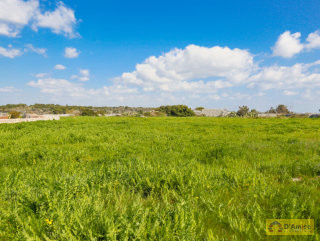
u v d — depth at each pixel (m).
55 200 2.91
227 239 2.48
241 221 2.71
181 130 14.16
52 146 8.32
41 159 6.34
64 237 2.29
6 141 9.01
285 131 13.07
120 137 10.12
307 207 3.12
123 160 5.90
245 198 3.52
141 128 14.68
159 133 12.18
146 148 7.91
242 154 6.74
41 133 11.05
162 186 3.81
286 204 3.22
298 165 5.22
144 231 2.42
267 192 3.62
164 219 2.60
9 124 14.91
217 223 2.81
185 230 2.41
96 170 4.53
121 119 22.98
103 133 11.47
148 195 3.55
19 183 3.81
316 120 21.97
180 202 3.09
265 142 8.95
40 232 2.40
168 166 5.06
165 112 86.06
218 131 13.37
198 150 7.50
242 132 12.90
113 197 3.50
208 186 3.79
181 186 3.75
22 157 6.39
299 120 22.39
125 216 2.57
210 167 5.26
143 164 4.85
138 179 4.02
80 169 4.95
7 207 2.90
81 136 10.17
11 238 2.33
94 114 70.50
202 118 26.75
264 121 21.69
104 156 6.70
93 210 2.76
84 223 2.45
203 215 2.97
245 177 4.32
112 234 2.21
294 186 3.95
